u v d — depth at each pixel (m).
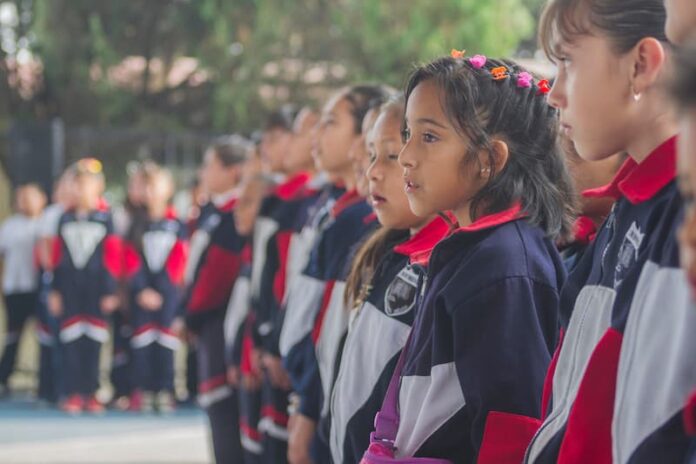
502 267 4.29
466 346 4.24
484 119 4.45
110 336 21.72
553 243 4.53
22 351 23.14
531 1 31.80
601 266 3.61
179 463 14.21
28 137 22.06
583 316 3.58
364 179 6.53
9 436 16.38
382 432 4.62
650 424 3.11
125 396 19.19
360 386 5.34
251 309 9.78
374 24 28.80
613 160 5.08
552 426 3.66
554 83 3.61
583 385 3.42
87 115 30.95
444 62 4.57
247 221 10.58
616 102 3.44
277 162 10.61
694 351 3.00
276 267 9.26
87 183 18.84
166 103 31.66
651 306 3.15
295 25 29.86
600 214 4.88
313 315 7.34
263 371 9.26
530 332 4.24
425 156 4.48
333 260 6.96
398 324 5.15
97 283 18.78
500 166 4.48
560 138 4.64
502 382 4.18
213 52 30.33
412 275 5.14
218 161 12.66
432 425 4.31
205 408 11.63
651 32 3.40
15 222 20.86
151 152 28.97
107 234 18.81
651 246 3.27
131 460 14.44
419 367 4.43
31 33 31.22
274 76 30.06
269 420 8.73
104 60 30.14
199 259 11.66
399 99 5.32
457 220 4.71
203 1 29.84
